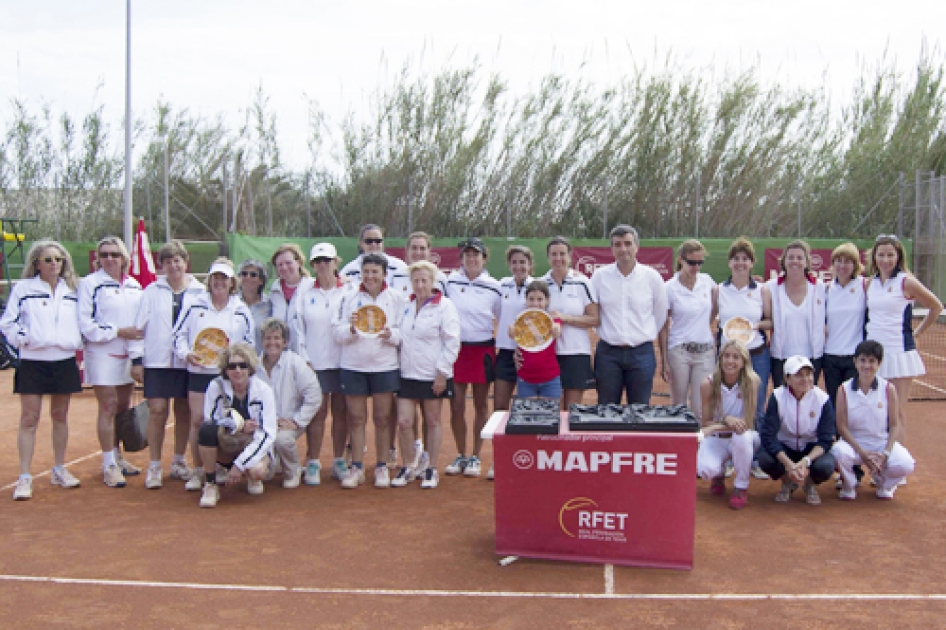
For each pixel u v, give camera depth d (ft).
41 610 13.70
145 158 87.40
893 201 81.15
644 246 64.75
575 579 15.05
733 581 14.92
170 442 27.84
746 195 79.30
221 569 15.55
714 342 23.54
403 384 21.42
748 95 79.82
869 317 21.85
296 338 21.79
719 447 20.49
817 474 19.47
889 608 13.70
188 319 21.17
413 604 13.91
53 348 20.74
